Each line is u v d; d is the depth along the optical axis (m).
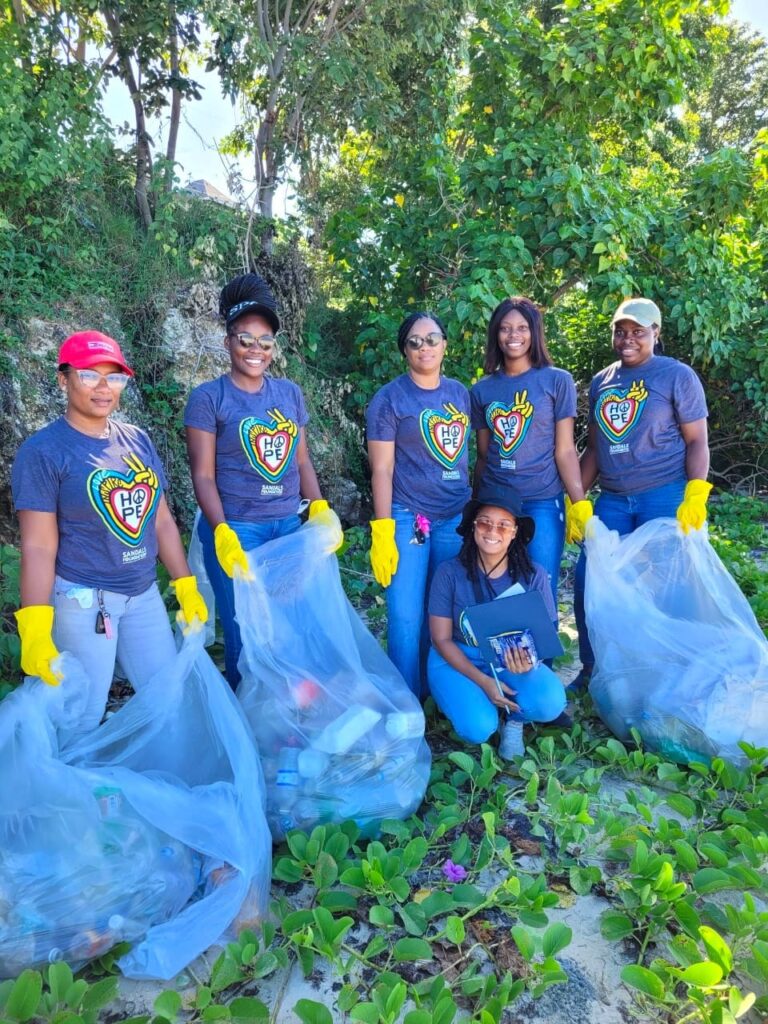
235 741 2.06
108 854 1.79
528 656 2.56
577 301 7.61
